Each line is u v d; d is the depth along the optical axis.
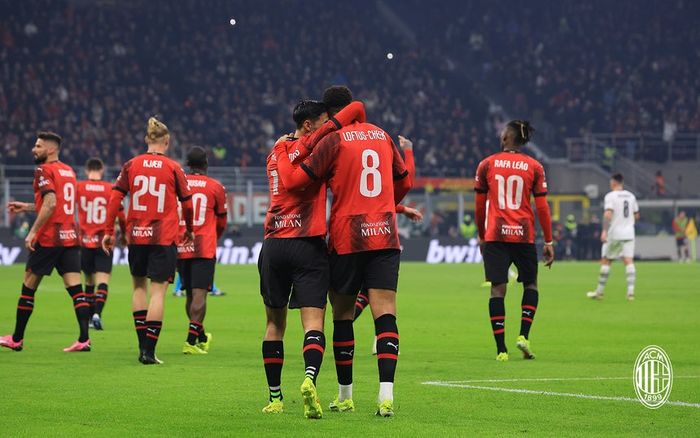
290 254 27.28
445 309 68.00
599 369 37.62
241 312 65.12
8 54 179.88
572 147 198.88
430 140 195.38
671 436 24.31
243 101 191.62
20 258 138.25
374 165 27.47
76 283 43.78
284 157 27.36
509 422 26.22
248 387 32.66
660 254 171.00
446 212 166.75
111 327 55.00
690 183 195.75
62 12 193.00
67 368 37.53
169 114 181.88
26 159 151.12
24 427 25.34
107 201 55.06
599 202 177.50
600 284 78.25
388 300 27.31
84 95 178.25
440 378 34.97
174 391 31.72
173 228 40.38
